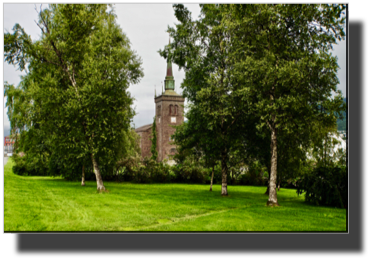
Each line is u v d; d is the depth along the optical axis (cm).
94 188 2755
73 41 2402
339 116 1831
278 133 2255
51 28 2373
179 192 2719
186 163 3978
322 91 1809
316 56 1728
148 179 3831
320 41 1816
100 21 2508
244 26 1903
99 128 2294
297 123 1775
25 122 2859
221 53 2361
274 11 1806
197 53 2364
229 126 2380
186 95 2539
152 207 1764
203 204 1920
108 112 2322
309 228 1270
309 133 2197
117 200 2019
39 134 2847
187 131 2611
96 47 2353
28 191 2295
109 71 2303
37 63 2394
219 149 2402
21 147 3247
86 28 2453
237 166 3481
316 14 1719
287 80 1694
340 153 2203
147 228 1233
